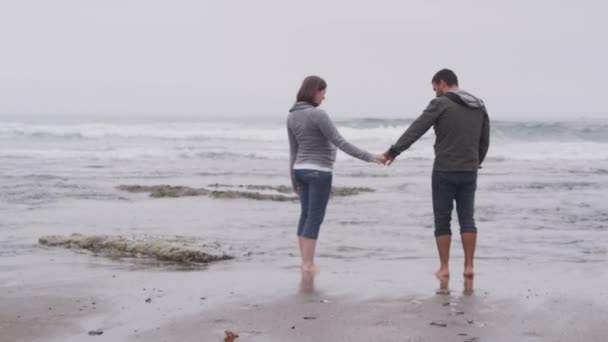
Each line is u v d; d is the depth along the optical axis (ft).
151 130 128.47
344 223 36.50
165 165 81.71
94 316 17.44
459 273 23.16
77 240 28.78
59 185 56.08
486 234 32.53
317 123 22.81
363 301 19.01
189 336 15.72
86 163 82.79
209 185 58.13
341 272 23.29
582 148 108.68
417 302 18.88
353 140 123.95
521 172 74.90
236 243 29.78
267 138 123.85
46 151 96.99
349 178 67.51
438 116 22.11
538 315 17.46
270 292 20.13
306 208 23.95
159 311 17.94
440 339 15.43
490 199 48.49
